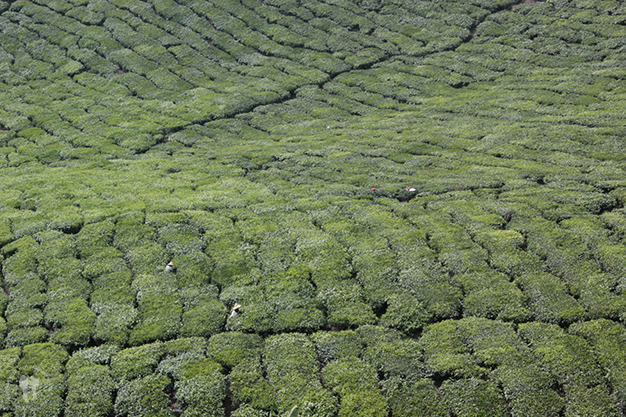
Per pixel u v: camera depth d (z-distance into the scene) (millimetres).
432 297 20547
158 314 21016
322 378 17906
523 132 32906
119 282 22875
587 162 28375
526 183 27141
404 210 26109
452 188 27719
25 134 43469
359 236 24562
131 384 17953
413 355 18250
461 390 16859
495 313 19609
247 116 43188
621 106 33750
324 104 43656
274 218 26750
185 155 37125
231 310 21203
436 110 39531
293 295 21438
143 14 57812
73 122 44344
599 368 16828
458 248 22797
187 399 17344
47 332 20625
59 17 59500
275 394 17359
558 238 22328
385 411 16484
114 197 30078
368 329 19594
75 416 17125
